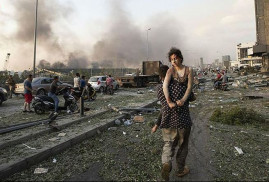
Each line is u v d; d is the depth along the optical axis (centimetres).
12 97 1900
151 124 764
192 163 434
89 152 509
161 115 354
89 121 795
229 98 1450
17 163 410
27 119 877
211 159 453
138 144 559
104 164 436
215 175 379
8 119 880
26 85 1058
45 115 977
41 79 1808
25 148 498
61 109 1035
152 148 527
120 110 998
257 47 3062
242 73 4506
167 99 323
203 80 2925
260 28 3094
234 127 711
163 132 347
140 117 831
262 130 670
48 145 510
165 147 342
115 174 390
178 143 355
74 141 566
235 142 560
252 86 2256
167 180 338
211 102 1306
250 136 609
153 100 1396
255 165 421
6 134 627
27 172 408
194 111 1025
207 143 556
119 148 533
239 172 391
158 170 403
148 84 2991
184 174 373
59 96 1844
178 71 338
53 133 638
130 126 760
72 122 766
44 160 466
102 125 713
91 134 644
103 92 2109
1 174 377
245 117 774
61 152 513
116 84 2472
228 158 457
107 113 970
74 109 1064
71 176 386
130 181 363
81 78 1442
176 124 329
